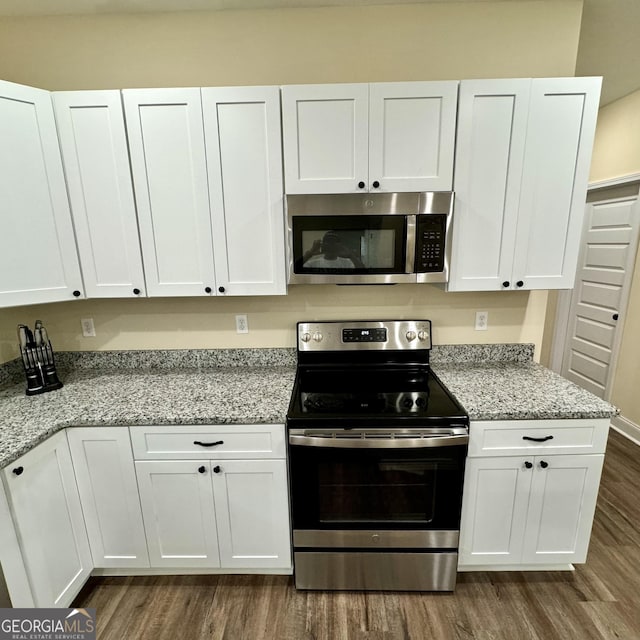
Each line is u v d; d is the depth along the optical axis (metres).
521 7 1.74
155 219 1.68
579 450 1.54
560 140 1.59
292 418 1.47
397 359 2.02
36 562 1.36
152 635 1.51
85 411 1.56
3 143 1.48
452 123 1.56
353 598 1.65
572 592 1.67
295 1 1.71
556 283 1.72
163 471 1.58
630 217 2.90
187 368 2.10
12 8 1.71
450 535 1.58
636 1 1.73
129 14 1.78
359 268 1.64
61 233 1.64
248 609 1.61
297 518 1.57
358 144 1.58
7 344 1.92
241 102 1.57
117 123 1.59
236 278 1.73
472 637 1.48
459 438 1.44
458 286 1.71
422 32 1.77
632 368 2.93
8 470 1.24
